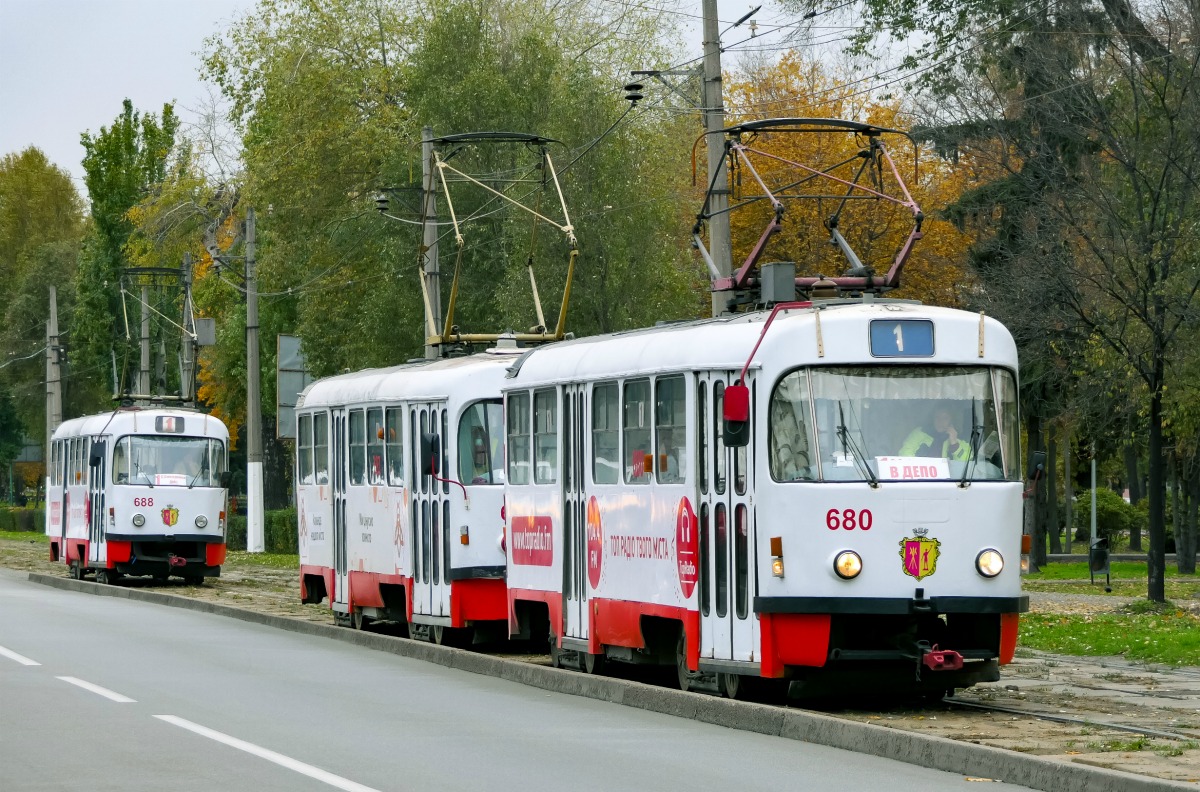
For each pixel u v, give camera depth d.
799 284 22.88
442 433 28.77
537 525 25.56
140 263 92.50
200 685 22.53
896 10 49.88
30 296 125.81
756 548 19.27
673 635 22.34
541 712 19.92
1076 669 24.41
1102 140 39.53
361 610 32.47
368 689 22.47
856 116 65.75
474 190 57.97
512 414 26.75
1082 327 41.81
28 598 43.16
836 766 15.49
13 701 20.36
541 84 59.12
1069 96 40.00
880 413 19.30
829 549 18.89
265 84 70.94
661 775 14.86
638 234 54.12
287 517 70.81
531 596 25.80
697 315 57.34
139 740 16.91
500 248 58.19
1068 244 39.97
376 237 63.16
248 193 70.12
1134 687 21.81
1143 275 36.94
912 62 50.28
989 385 19.58
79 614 36.97
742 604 19.66
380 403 31.41
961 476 19.19
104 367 107.75
